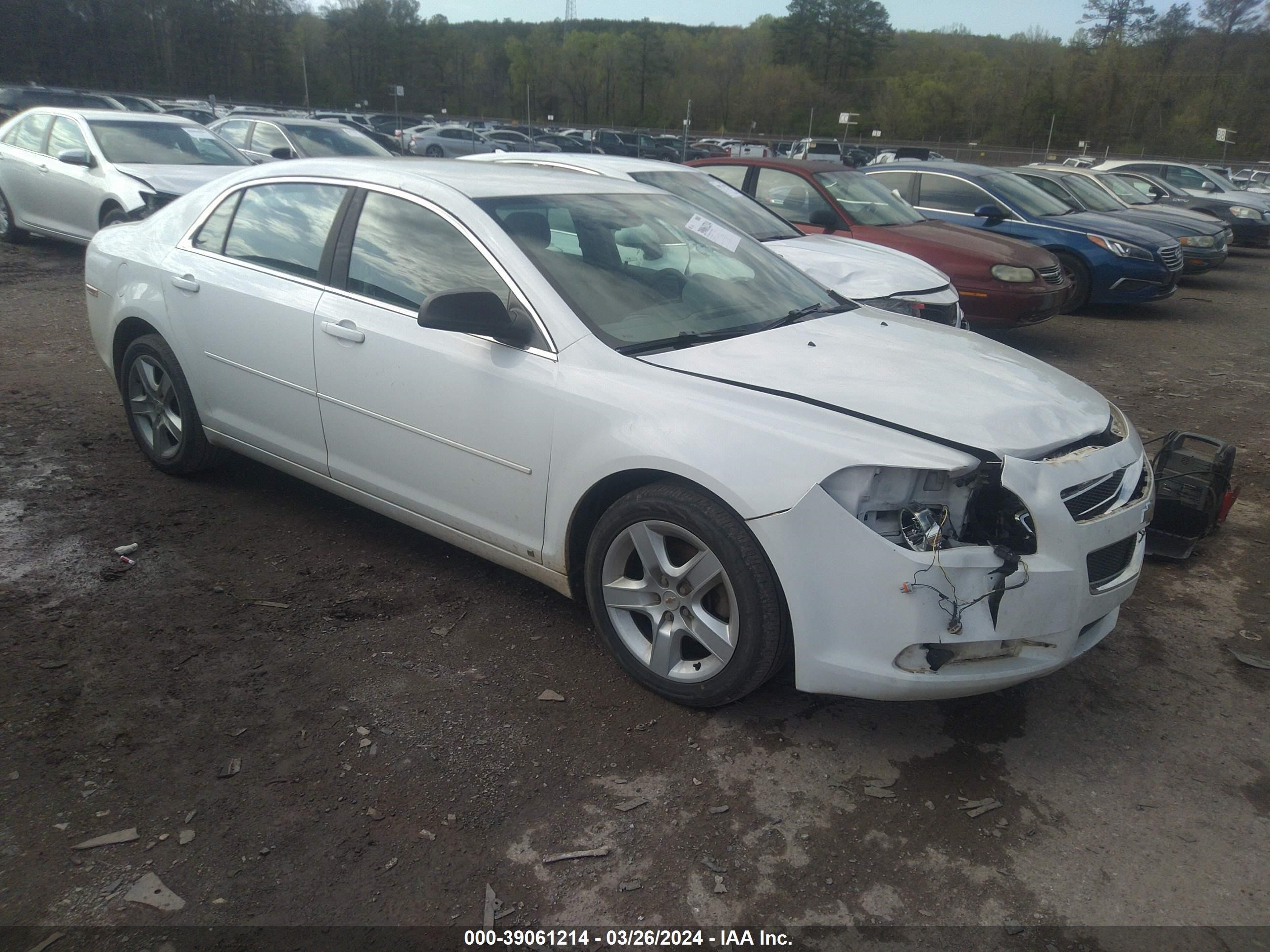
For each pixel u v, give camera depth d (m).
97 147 9.59
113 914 2.14
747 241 4.20
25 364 6.37
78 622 3.30
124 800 2.48
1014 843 2.51
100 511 4.20
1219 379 8.05
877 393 2.85
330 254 3.72
